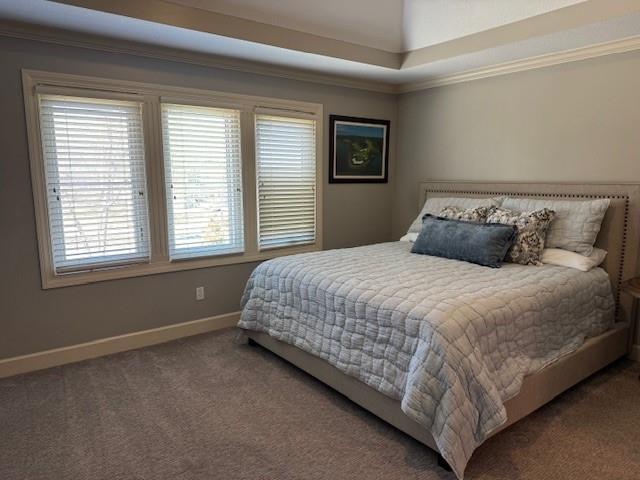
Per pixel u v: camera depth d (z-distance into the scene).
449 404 1.96
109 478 2.02
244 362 3.25
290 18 3.34
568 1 2.89
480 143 4.15
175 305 3.71
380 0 3.76
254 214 4.07
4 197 2.92
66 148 3.10
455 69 4.04
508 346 2.28
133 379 2.98
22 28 2.82
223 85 3.72
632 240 3.17
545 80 3.62
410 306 2.26
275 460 2.15
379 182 4.94
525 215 3.26
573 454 2.19
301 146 4.29
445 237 3.35
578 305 2.79
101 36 3.05
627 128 3.20
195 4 2.92
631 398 2.73
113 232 3.36
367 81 4.54
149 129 3.41
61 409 2.59
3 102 2.85
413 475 2.04
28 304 3.07
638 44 3.07
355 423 2.46
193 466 2.10
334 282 2.72
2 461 2.13
